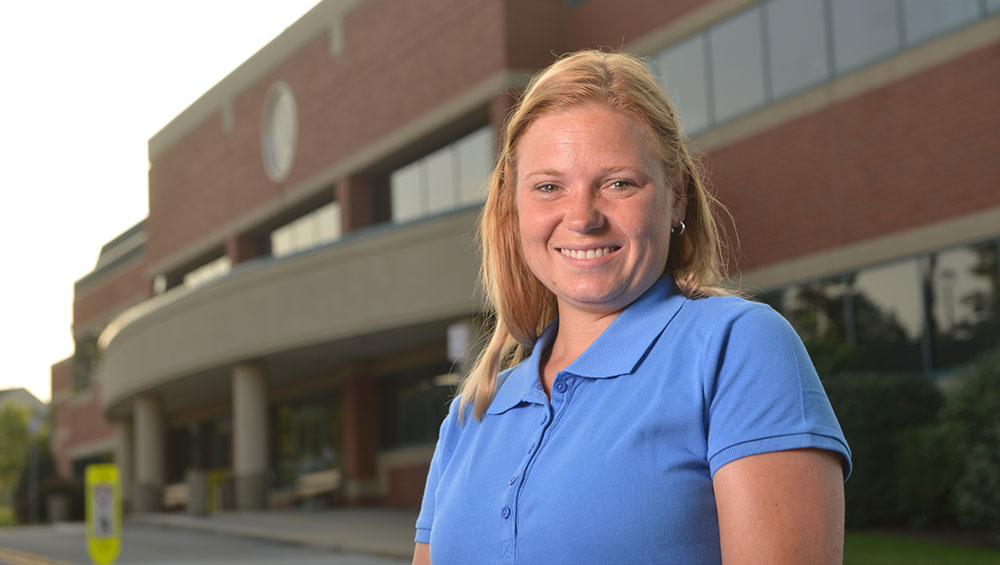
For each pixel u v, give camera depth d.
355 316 22.16
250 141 31.89
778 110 17.47
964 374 12.31
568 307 1.64
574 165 1.55
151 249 39.12
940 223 14.91
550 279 1.61
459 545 1.54
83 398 50.59
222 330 26.05
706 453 1.37
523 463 1.49
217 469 37.56
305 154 29.02
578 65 1.60
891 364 15.51
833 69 16.69
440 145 24.92
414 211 25.97
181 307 27.91
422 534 1.83
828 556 1.27
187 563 15.50
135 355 31.02
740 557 1.29
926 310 15.06
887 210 15.71
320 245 23.12
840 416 13.51
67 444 53.47
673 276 1.69
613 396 1.45
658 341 1.47
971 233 14.47
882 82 15.84
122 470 39.31
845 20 16.52
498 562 1.46
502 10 21.61
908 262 15.39
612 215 1.55
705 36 19.03
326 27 28.05
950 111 14.88
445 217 20.56
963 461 11.93
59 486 40.34
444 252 20.52
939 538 12.06
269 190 30.80
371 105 26.08
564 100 1.58
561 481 1.42
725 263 1.86
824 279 16.66
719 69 18.73
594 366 1.49
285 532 19.94
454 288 20.28
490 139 22.45
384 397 27.56
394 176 26.80
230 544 19.19
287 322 23.98
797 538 1.27
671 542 1.34
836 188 16.50
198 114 35.16
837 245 16.44
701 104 19.09
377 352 26.14
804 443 1.29
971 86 14.62
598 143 1.54
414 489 26.00
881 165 15.83
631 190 1.55
